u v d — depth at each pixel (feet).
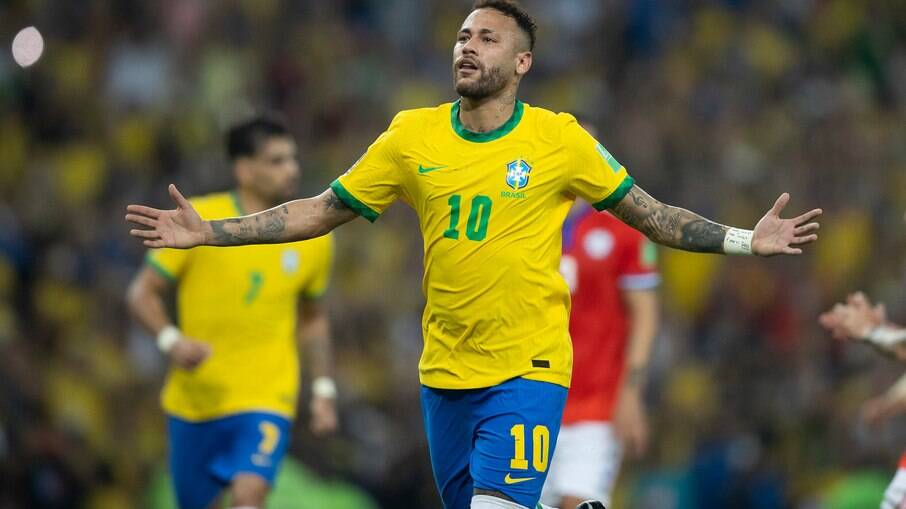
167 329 84.74
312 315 89.81
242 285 84.79
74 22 185.88
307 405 128.26
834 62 208.13
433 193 59.41
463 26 60.23
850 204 178.50
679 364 153.99
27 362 123.65
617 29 203.41
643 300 85.46
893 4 213.46
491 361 59.93
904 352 77.20
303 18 194.80
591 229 86.17
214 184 165.89
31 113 176.55
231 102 180.96
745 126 189.67
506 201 59.00
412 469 134.41
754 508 136.87
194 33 186.91
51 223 157.28
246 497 82.99
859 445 130.31
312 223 60.75
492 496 59.16
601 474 85.35
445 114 60.54
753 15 211.00
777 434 143.23
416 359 148.56
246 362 85.05
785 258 163.22
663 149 182.19
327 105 183.11
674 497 137.18
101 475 125.39
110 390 138.51
